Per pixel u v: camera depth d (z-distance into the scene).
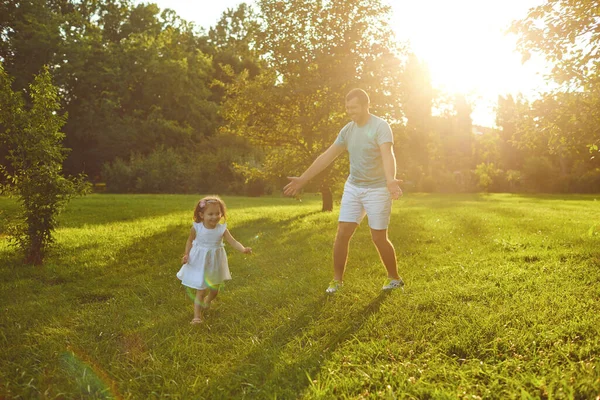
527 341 3.37
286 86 14.41
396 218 12.62
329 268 6.07
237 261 6.65
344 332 3.72
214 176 33.75
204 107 43.38
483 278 5.31
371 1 14.09
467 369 3.02
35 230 6.54
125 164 36.03
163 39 43.59
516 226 10.30
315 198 29.56
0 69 6.43
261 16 14.84
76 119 39.34
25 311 4.37
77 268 6.25
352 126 4.92
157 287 5.22
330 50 14.04
